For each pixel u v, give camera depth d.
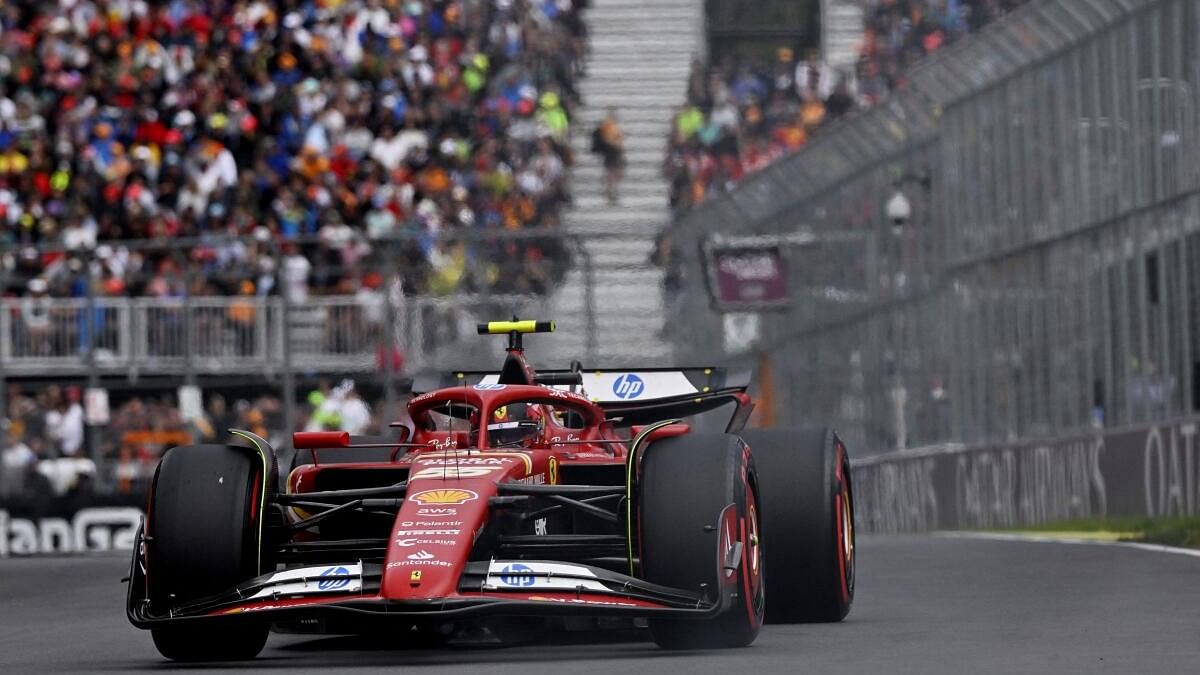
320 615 20.80
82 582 47.53
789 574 27.00
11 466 73.12
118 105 98.81
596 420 27.33
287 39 101.12
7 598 41.66
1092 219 58.75
